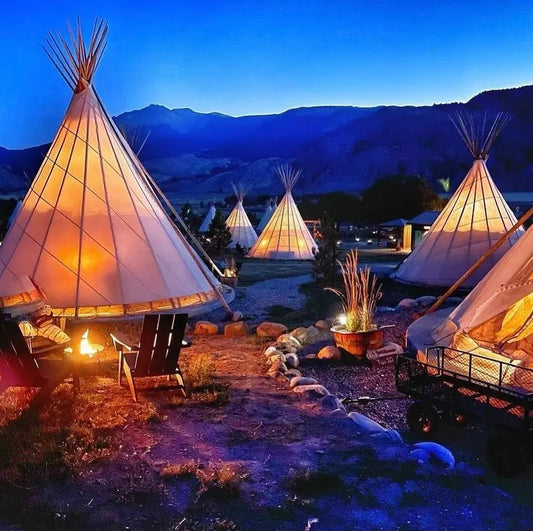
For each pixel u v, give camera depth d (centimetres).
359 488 361
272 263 2362
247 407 526
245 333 886
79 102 985
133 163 1024
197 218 3988
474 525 323
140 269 919
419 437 512
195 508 333
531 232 637
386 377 700
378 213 5231
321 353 767
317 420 494
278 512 330
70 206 930
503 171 11269
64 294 875
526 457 407
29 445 402
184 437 448
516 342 554
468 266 1361
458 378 480
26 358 480
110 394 546
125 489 353
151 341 519
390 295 1348
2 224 2642
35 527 308
